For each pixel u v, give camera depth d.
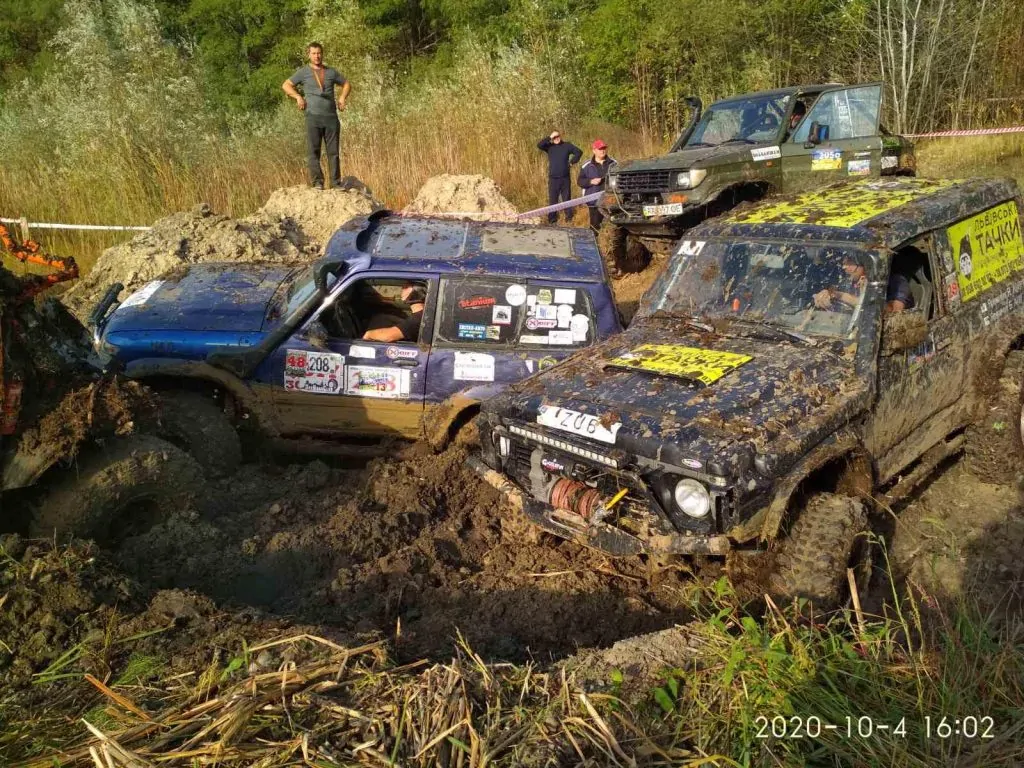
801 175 9.62
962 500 5.14
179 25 28.59
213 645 3.41
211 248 9.16
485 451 4.55
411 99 15.97
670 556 4.04
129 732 2.83
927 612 4.08
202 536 4.54
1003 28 16.58
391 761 2.74
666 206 9.33
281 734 2.88
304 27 27.09
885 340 4.20
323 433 5.75
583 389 4.28
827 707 3.06
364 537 4.68
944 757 2.84
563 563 4.57
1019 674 3.23
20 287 4.26
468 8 26.58
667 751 2.92
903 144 9.60
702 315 4.87
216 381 5.56
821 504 3.84
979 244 5.19
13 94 15.15
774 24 18.73
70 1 16.97
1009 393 5.07
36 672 3.28
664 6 19.12
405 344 5.67
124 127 12.38
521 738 2.93
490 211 11.86
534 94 15.65
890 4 16.78
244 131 14.41
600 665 3.38
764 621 3.64
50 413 4.19
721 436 3.67
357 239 6.07
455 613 4.13
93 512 4.32
